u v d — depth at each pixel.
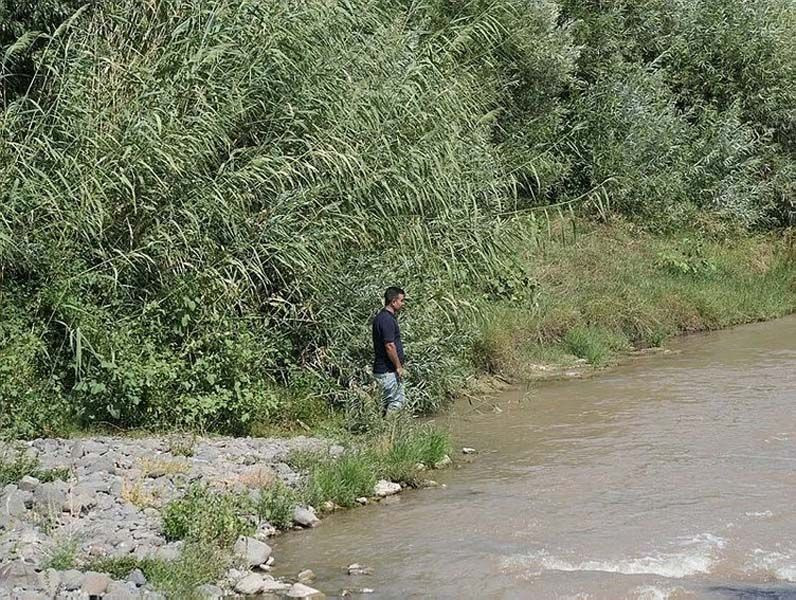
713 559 8.34
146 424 11.88
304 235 13.43
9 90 14.59
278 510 9.41
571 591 7.67
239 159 13.82
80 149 12.48
